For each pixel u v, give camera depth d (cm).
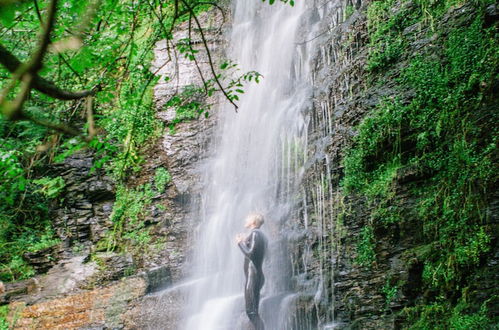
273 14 1330
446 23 808
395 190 765
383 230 764
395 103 817
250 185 1133
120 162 1288
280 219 977
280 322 830
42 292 1036
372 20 952
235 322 899
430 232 705
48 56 542
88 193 1278
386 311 718
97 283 1066
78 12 455
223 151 1238
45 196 1284
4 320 965
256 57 1327
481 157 676
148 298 998
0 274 1155
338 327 760
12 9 197
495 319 583
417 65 820
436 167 726
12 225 1240
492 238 630
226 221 1122
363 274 769
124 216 1247
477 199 660
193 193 1214
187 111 1317
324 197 888
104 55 655
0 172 791
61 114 724
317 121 1002
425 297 678
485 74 709
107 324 958
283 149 1070
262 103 1220
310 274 861
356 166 842
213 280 1060
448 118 735
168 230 1201
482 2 752
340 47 1023
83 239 1239
